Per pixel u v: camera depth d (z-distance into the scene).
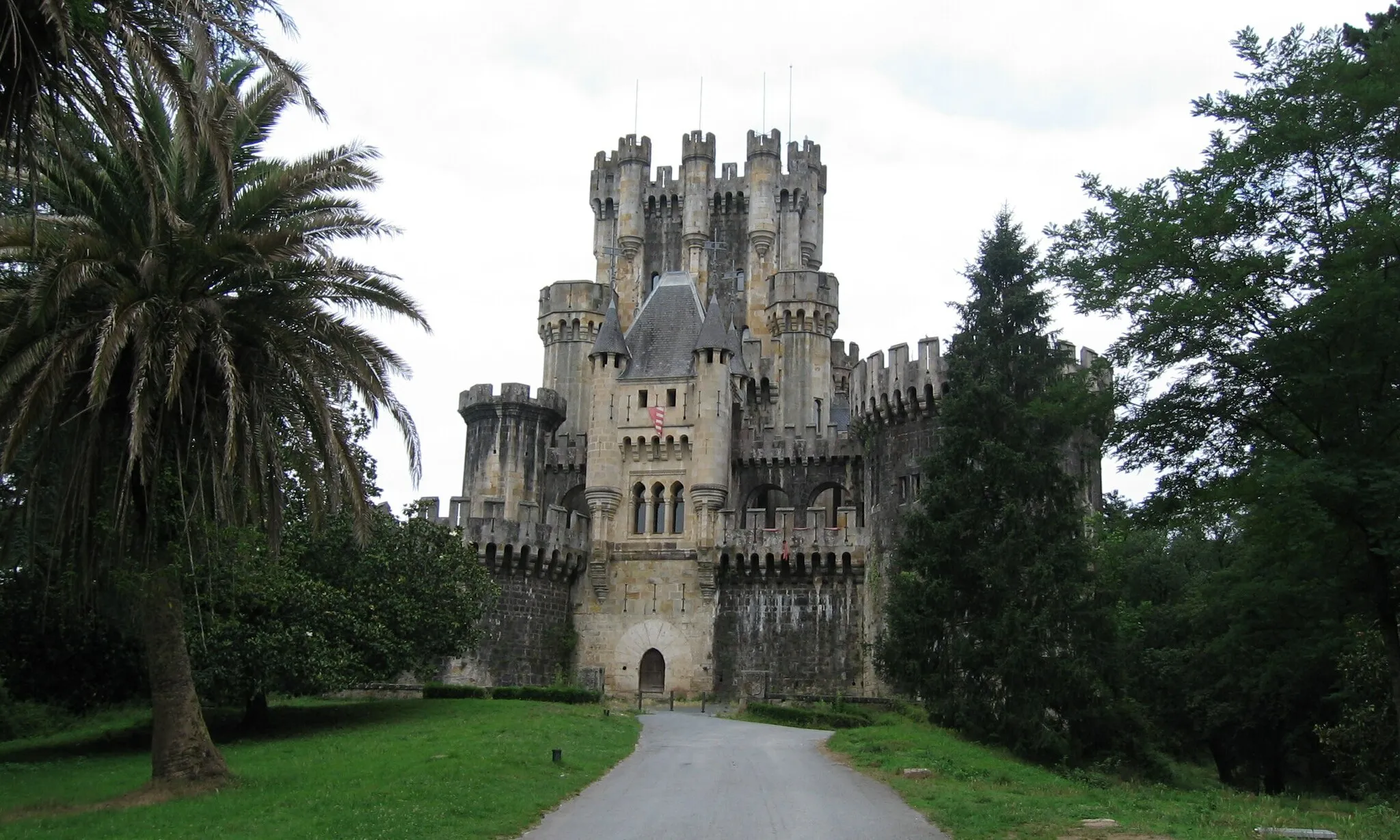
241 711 48.03
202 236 27.92
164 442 28.70
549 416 80.62
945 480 47.31
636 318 77.38
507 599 67.81
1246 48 35.31
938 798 26.59
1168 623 57.28
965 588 46.19
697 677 67.12
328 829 21.83
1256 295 33.09
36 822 24.11
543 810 24.78
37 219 26.64
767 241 91.75
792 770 32.09
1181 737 56.44
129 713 57.72
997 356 48.75
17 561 35.03
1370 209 32.72
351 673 42.75
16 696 42.34
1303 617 40.16
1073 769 40.34
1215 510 35.72
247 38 23.70
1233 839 21.08
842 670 65.44
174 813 24.52
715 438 69.75
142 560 28.58
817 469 73.56
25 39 20.58
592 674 67.25
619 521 70.25
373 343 29.88
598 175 95.38
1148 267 34.75
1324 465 31.08
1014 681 42.69
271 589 39.44
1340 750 40.94
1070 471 56.97
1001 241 50.66
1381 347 31.50
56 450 30.09
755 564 67.88
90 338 26.36
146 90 25.20
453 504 68.31
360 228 30.28
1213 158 34.50
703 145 93.88
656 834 22.22
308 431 31.19
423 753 32.81
